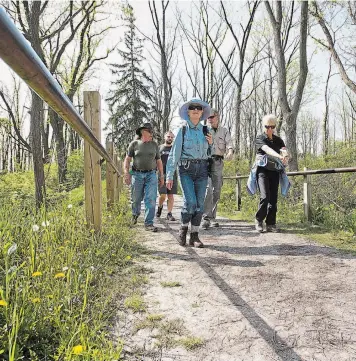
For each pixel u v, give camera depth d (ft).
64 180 51.24
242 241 17.01
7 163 104.83
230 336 7.67
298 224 21.58
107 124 136.26
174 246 15.80
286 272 11.96
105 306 8.61
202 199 15.80
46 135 67.51
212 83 89.35
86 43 65.05
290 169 34.88
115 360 5.98
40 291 7.95
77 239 13.00
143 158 20.42
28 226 12.87
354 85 47.39
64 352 6.19
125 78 135.64
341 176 25.12
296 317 8.59
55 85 3.61
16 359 5.72
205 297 9.77
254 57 87.61
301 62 34.81
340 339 7.58
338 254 14.17
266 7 36.19
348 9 51.65
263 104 127.44
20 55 2.51
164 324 8.11
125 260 12.62
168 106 82.33
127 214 23.00
